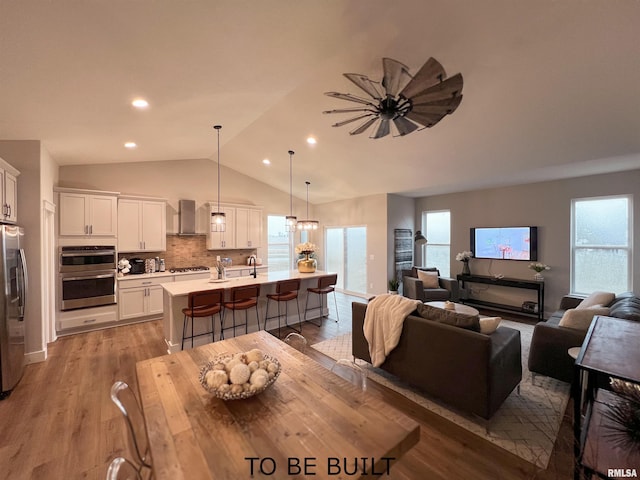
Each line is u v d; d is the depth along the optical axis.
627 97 2.57
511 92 2.78
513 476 1.78
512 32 2.15
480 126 3.41
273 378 1.43
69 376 3.02
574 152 3.62
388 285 6.41
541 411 2.43
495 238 5.72
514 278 5.51
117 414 2.40
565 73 2.44
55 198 4.20
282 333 4.40
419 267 6.61
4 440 2.09
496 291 5.77
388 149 4.43
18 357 2.87
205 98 3.04
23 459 1.91
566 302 4.09
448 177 5.05
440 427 2.24
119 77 2.30
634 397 1.52
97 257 4.45
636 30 1.96
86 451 1.99
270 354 1.92
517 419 2.33
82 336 4.19
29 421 2.30
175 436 1.12
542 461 1.90
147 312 4.90
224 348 2.02
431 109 2.11
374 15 1.99
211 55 2.22
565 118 2.99
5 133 3.05
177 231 5.83
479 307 5.88
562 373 2.77
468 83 2.77
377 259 6.64
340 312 5.62
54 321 4.07
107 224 4.61
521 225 5.43
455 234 6.40
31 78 2.12
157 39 1.91
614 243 4.51
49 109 2.66
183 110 3.25
